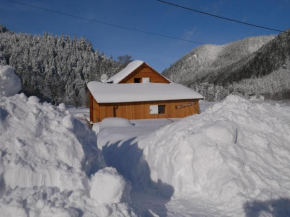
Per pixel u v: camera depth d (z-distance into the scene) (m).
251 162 5.39
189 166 5.64
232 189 4.66
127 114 21.42
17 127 4.17
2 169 3.50
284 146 6.14
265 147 5.82
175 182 5.61
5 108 4.36
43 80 73.50
